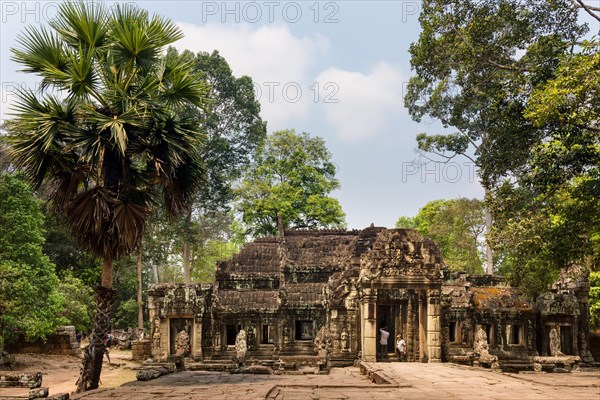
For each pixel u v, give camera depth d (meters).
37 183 20.05
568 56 25.66
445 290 36.84
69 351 41.62
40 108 19.34
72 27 20.12
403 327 32.56
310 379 21.39
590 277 37.41
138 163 22.47
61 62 19.88
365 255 32.12
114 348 51.06
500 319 36.81
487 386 15.88
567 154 26.42
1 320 32.78
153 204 22.69
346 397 13.91
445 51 30.81
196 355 36.19
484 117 33.81
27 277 35.47
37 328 34.88
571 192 26.45
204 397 14.40
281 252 40.91
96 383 19.50
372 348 31.06
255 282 40.28
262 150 58.66
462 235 56.53
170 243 66.31
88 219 18.98
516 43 28.70
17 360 36.00
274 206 55.16
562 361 28.61
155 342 37.06
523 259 30.66
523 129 27.66
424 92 50.81
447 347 32.72
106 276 19.89
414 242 32.19
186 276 60.03
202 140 21.39
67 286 47.12
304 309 37.19
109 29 20.52
